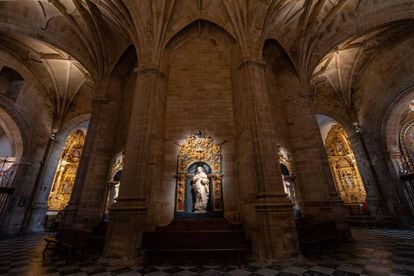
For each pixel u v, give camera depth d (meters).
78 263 5.90
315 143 10.11
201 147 9.10
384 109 14.09
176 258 6.17
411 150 15.07
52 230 15.04
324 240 6.69
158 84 8.79
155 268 5.35
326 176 9.52
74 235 6.83
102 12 11.01
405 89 12.80
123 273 4.97
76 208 9.13
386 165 13.86
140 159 7.11
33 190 14.54
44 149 15.60
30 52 13.77
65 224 8.72
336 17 12.02
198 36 11.36
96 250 7.11
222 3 9.98
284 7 10.51
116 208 6.47
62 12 10.88
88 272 5.07
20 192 13.40
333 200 9.05
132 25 9.84
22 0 10.11
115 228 6.29
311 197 9.40
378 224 13.35
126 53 12.31
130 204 6.48
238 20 9.59
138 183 6.81
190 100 9.95
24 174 13.70
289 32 11.91
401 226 12.48
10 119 13.30
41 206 14.99
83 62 12.27
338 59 15.69
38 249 8.24
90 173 9.72
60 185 20.16
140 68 8.88
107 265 5.63
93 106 11.15
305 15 11.24
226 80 10.46
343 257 6.02
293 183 9.70
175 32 10.27
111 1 9.91
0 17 9.57
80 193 9.46
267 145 7.14
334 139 22.97
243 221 7.46
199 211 8.02
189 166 8.81
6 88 13.30
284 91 11.88
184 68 10.68
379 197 14.28
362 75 15.87
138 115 7.92
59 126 16.80
